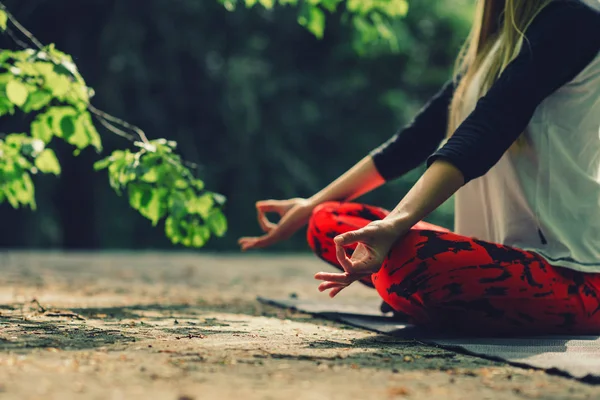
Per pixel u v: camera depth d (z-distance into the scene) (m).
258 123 17.31
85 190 16.05
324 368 2.60
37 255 11.22
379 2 5.86
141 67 14.98
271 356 2.81
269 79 17.92
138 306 4.59
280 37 17.97
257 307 4.77
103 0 14.48
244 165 17.78
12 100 3.83
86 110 4.18
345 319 4.01
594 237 3.48
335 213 3.84
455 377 2.52
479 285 3.31
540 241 3.53
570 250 3.42
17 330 3.33
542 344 3.22
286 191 18.23
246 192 18.05
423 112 4.35
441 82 20.25
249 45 17.33
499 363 2.81
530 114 3.37
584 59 3.42
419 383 2.40
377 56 18.95
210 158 17.73
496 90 3.37
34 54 3.89
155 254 13.21
